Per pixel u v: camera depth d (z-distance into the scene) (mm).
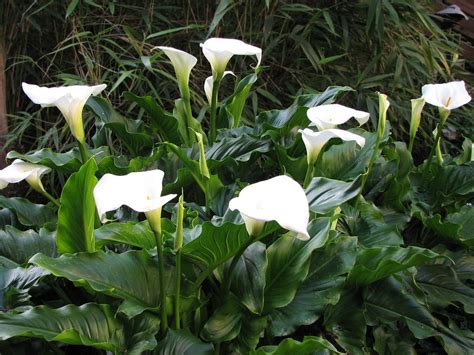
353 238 1373
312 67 2768
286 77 2742
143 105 1819
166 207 1612
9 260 1391
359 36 2785
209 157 1698
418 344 1566
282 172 1742
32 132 2652
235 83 2529
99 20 2607
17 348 1216
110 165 1628
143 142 1854
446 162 2018
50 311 1146
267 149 1700
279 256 1329
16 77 2627
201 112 2293
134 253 1253
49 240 1439
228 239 1179
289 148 1748
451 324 1479
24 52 2578
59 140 2350
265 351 1186
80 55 2576
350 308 1418
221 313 1282
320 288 1327
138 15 2648
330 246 1370
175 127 1860
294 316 1297
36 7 2529
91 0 2523
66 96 1329
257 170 1896
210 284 1342
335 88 1854
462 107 3057
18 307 1214
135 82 2492
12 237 1422
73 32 2445
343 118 1395
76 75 2527
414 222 1799
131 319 1218
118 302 1258
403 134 2906
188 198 1756
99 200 1035
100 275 1194
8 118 2555
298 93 2512
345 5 2680
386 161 1775
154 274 1258
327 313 1391
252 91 2457
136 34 2535
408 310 1438
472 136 2938
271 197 1046
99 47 2541
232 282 1290
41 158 1643
